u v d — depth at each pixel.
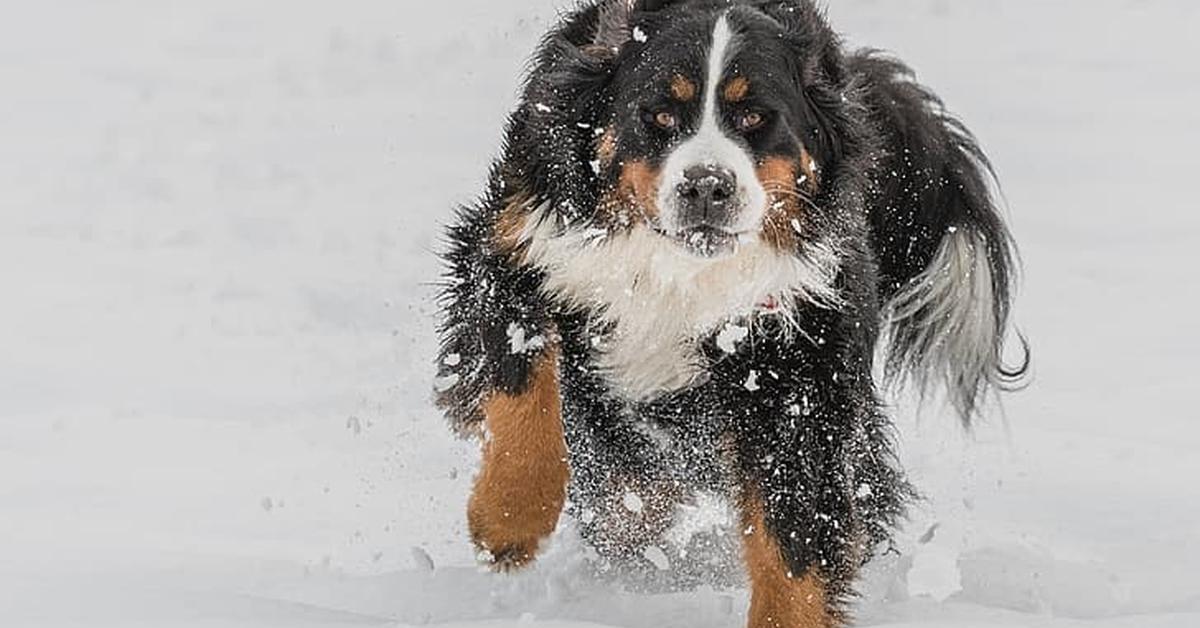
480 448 9.65
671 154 8.22
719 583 9.53
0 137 22.73
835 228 8.69
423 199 19.59
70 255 17.94
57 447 12.23
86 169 21.19
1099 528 10.55
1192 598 9.14
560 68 8.71
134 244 18.33
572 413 9.32
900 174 10.06
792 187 8.45
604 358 9.11
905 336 10.59
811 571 8.47
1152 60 26.50
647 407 9.15
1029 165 21.19
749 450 8.63
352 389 13.79
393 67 26.00
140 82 25.72
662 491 9.49
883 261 10.02
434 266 16.95
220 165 21.19
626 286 8.78
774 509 8.52
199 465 11.89
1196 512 10.82
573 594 8.93
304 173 20.83
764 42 8.39
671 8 8.56
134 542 10.01
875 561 9.50
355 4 29.98
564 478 8.86
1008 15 28.92
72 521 10.48
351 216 19.05
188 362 14.59
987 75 25.47
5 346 14.94
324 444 12.38
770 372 8.58
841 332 8.62
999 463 11.85
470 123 23.14
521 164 8.88
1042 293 16.50
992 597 9.27
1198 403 13.45
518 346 8.84
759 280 8.52
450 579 9.12
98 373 14.24
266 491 11.28
